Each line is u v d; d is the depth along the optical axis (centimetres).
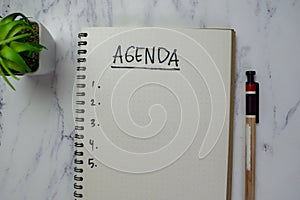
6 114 59
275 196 58
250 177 56
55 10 59
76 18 59
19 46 49
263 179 58
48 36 55
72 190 58
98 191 56
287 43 58
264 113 58
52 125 58
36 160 59
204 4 59
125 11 59
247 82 57
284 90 58
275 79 58
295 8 59
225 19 58
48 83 59
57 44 59
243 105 58
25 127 59
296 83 58
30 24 52
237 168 58
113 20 59
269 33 58
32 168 58
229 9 59
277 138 58
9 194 59
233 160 58
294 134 58
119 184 56
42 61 53
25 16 55
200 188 56
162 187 56
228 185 56
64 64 59
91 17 59
